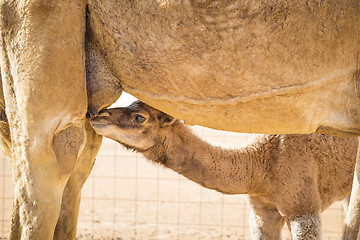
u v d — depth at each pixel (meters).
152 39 3.77
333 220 9.91
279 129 4.15
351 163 5.73
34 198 3.77
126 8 3.76
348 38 3.74
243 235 8.99
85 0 3.84
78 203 4.91
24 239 3.79
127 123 5.06
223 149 5.59
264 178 5.60
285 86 3.78
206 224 9.73
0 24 3.85
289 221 5.51
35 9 3.70
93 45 4.03
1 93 4.16
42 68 3.69
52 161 3.81
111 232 9.03
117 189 12.99
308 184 5.46
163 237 8.77
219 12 3.59
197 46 3.70
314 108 3.94
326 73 3.79
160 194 12.55
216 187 5.58
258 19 3.59
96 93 4.11
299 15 3.59
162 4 3.65
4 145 4.51
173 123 5.33
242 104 3.90
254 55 3.67
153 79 3.95
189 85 3.88
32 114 3.72
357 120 3.99
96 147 5.04
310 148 5.57
